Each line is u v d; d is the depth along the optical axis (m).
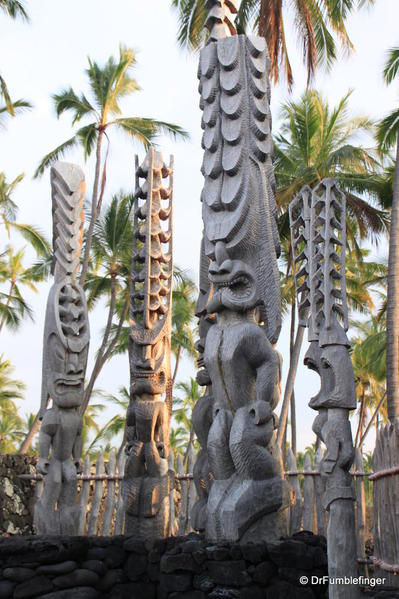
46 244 26.84
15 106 22.30
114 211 23.53
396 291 14.21
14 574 6.32
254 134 6.95
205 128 7.30
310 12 17.88
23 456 11.81
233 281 6.57
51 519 8.34
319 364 5.95
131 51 22.14
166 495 7.56
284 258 22.52
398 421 6.70
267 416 6.16
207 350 6.57
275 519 6.05
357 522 7.82
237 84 7.07
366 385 31.34
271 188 6.95
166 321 8.09
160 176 8.63
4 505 11.16
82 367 8.87
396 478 5.91
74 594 6.32
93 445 33.84
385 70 17.94
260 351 6.34
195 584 5.77
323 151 20.88
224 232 6.67
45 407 8.78
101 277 25.33
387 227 20.19
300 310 6.55
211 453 6.26
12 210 26.42
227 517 5.89
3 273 30.44
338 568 5.17
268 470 6.07
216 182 6.99
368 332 34.56
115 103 22.41
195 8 17.97
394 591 5.54
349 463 5.39
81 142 22.36
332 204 5.95
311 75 17.80
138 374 7.82
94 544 6.69
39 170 22.56
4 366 35.81
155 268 8.27
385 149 19.14
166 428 7.78
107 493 9.49
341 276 5.79
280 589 5.44
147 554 6.55
